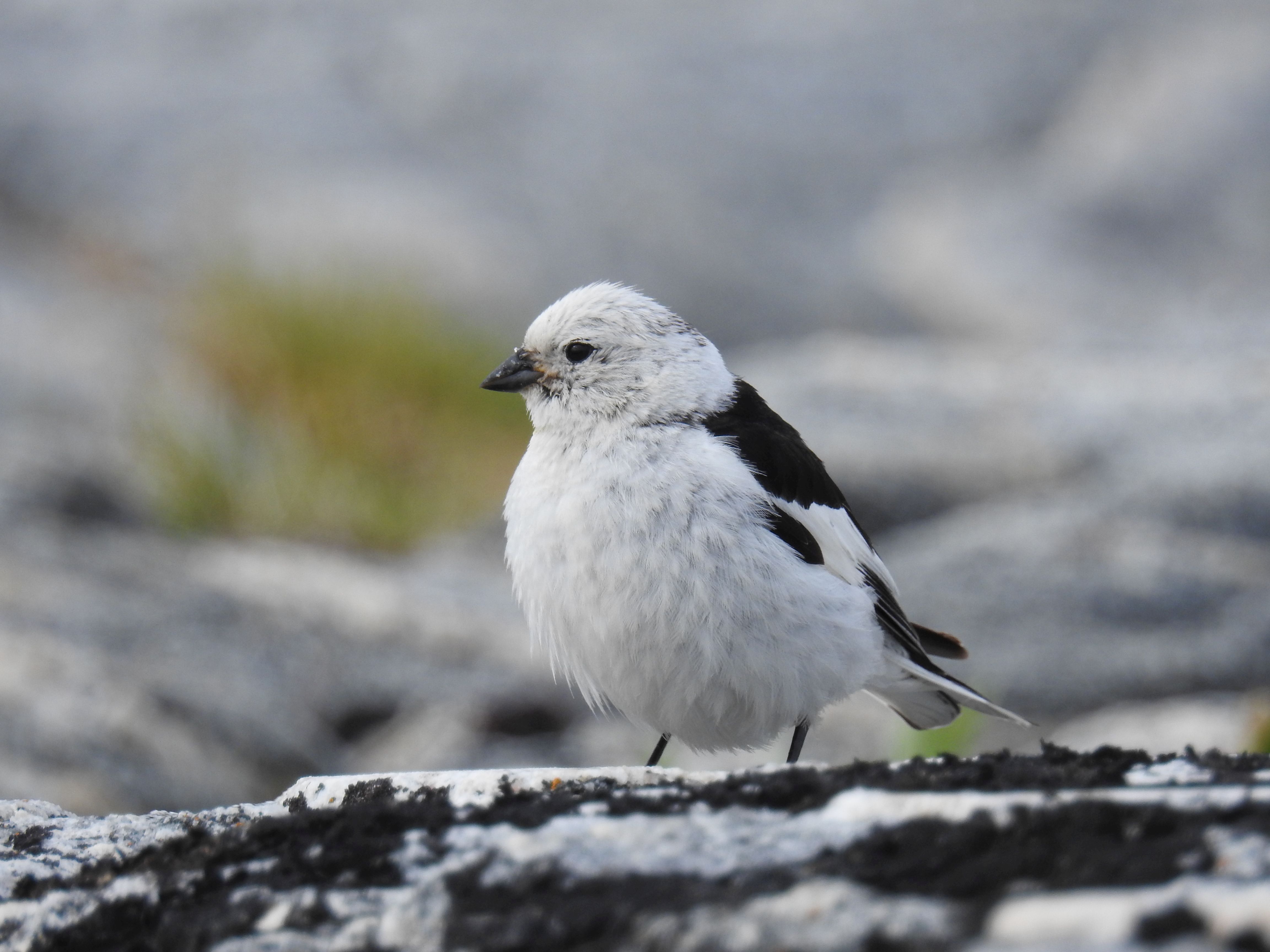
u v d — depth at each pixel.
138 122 28.03
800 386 16.03
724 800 3.68
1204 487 13.11
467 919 3.18
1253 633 11.52
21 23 30.53
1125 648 11.52
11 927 3.56
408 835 3.64
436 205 25.70
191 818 4.68
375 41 29.75
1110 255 26.58
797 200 27.64
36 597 11.80
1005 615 11.97
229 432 16.69
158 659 11.27
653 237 26.31
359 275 19.64
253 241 23.73
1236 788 3.43
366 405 17.47
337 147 27.12
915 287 26.44
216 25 30.19
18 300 22.70
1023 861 3.00
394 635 12.23
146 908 3.53
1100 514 12.99
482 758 10.80
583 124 28.11
